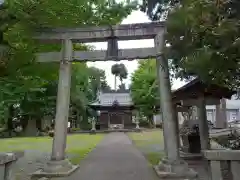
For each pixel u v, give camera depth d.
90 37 8.60
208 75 4.15
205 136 9.06
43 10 5.60
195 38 3.75
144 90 34.25
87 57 8.69
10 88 8.98
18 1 5.06
